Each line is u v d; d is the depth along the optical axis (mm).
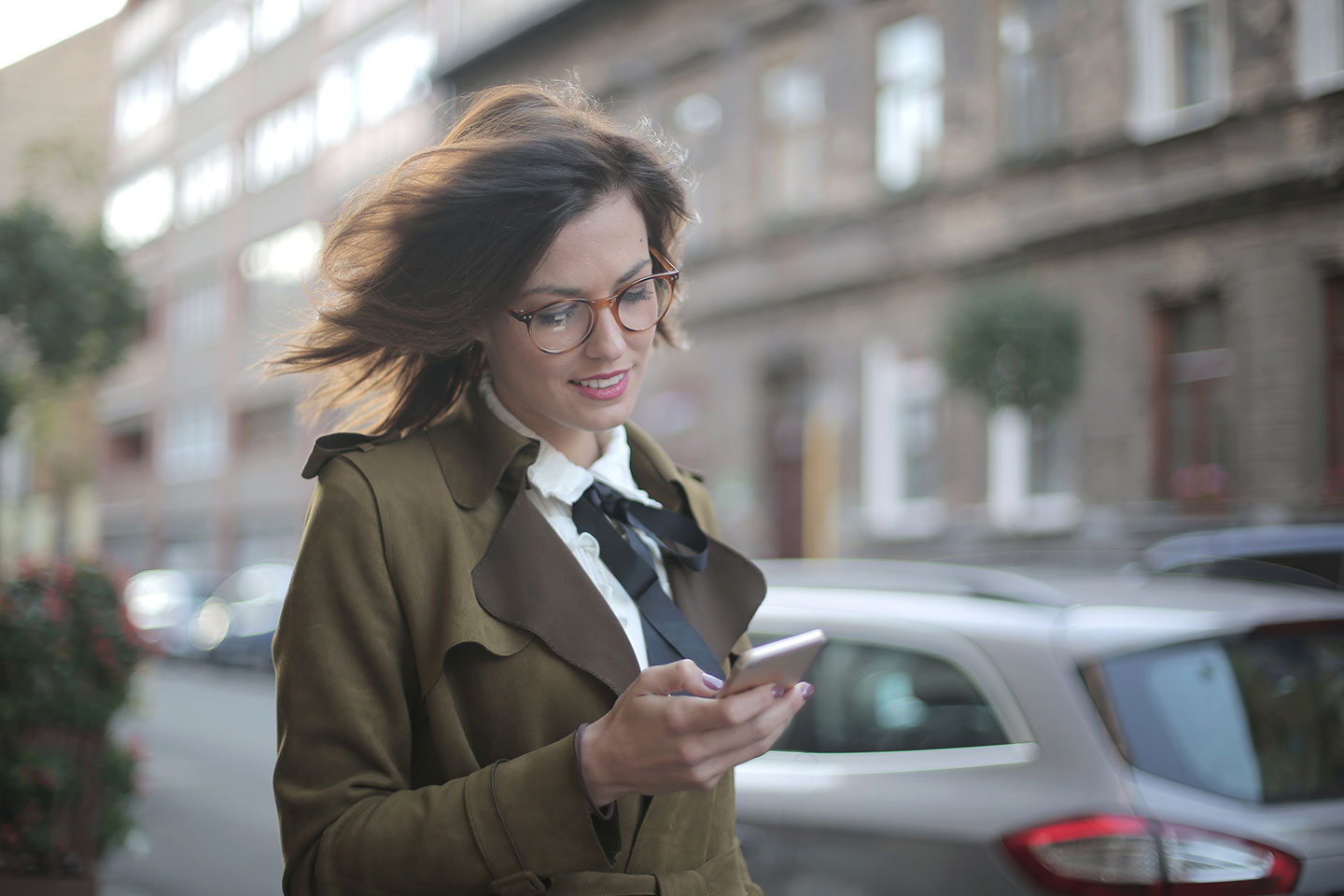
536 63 20000
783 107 15953
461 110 1548
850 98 14938
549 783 1147
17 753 4547
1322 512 10305
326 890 1203
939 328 11969
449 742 1277
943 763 2922
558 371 1361
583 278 1344
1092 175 12312
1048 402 11508
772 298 15781
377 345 1465
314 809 1232
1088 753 2734
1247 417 11008
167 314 34312
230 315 31297
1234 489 11047
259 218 30297
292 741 1271
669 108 17625
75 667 4668
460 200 1320
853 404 14758
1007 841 2691
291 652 1294
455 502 1368
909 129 14375
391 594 1305
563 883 1282
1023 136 13078
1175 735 2742
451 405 1563
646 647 1396
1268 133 10906
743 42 16391
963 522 13219
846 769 3066
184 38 33844
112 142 36812
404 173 1387
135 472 35250
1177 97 11797
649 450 1617
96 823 4816
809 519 13242
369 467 1350
